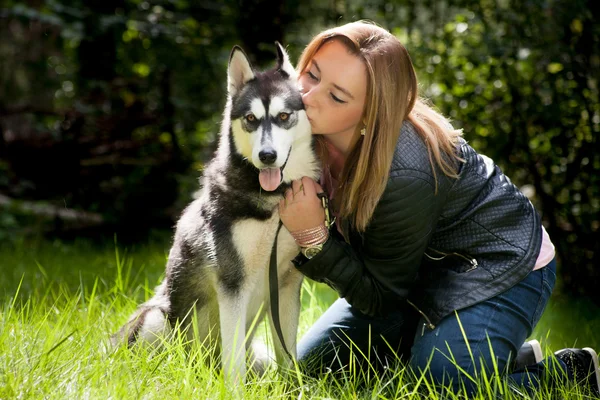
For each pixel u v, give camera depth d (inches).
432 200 113.3
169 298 137.7
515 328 114.4
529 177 241.8
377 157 111.3
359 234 121.4
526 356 128.6
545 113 222.2
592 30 217.9
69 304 140.2
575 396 107.9
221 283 127.9
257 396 105.1
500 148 235.6
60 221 307.9
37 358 103.8
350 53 115.5
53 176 312.7
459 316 114.0
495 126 238.7
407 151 113.3
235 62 134.1
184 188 328.5
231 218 126.7
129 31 328.2
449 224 119.4
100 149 310.2
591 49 221.5
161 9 323.3
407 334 130.6
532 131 234.7
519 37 228.8
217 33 321.1
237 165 128.0
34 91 409.4
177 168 324.8
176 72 332.5
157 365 107.1
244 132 127.1
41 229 306.0
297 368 109.9
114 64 329.1
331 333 133.4
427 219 113.8
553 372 113.7
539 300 118.6
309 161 129.2
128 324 134.0
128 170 320.5
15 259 240.8
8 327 114.3
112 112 320.8
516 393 108.9
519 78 231.8
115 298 146.6
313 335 135.4
